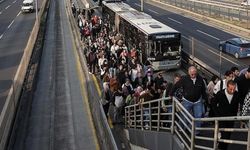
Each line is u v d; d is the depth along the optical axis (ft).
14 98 108.06
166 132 65.36
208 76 152.05
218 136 49.32
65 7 423.64
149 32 173.68
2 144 83.10
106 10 270.05
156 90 89.76
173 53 175.94
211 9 319.68
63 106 130.41
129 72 120.57
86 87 144.77
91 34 203.72
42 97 140.15
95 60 151.94
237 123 64.08
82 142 103.24
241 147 57.31
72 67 181.16
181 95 62.49
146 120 81.61
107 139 87.15
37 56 190.90
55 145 102.58
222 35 251.60
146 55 174.60
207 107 67.10
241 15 278.05
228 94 53.06
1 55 220.02
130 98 102.99
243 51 194.29
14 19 359.66
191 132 52.85
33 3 409.28
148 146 79.36
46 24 311.06
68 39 250.57
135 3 445.37
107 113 110.73
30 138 105.81
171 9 382.42
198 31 266.57
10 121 97.55
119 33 221.66
